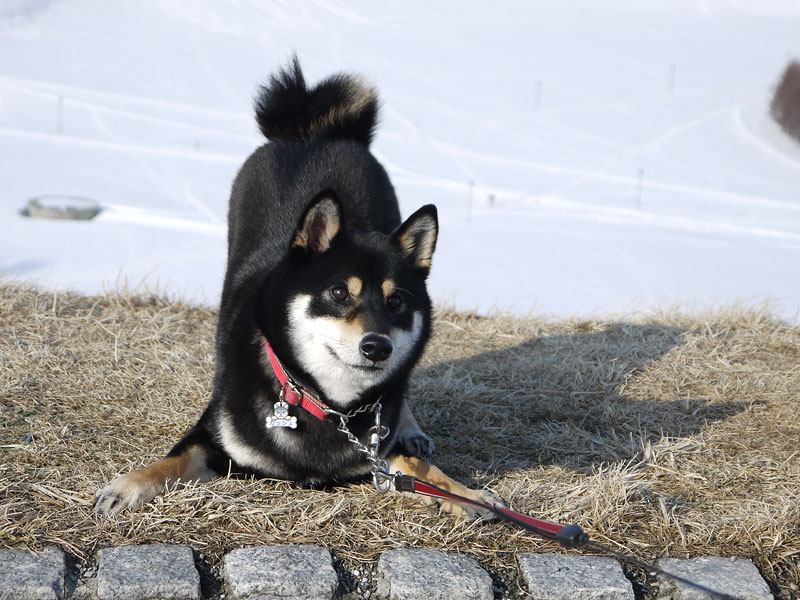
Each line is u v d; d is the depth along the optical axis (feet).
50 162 113.91
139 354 18.83
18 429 14.58
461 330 23.07
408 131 134.72
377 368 12.70
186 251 78.54
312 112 19.75
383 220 17.43
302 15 220.64
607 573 11.65
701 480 14.69
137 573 10.71
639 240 85.51
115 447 14.44
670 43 208.95
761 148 132.77
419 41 199.93
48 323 20.02
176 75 171.12
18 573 10.50
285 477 13.60
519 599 11.26
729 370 20.25
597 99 159.22
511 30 215.72
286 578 10.89
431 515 12.83
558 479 14.62
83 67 175.01
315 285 13.10
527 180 113.19
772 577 12.03
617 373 19.56
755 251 82.53
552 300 59.72
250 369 13.52
